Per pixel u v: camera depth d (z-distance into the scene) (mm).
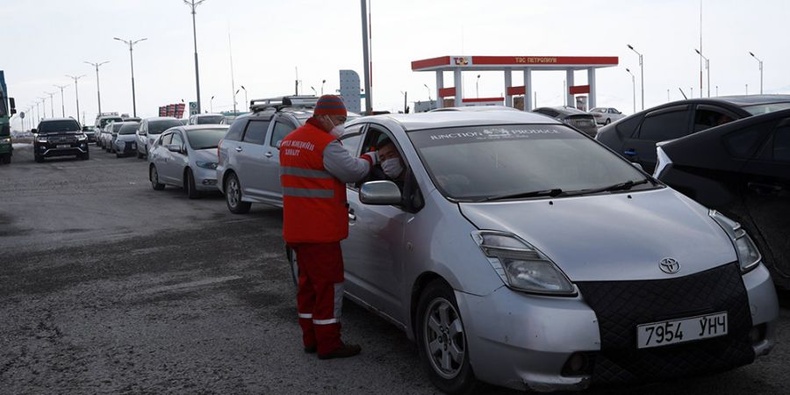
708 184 6348
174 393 4766
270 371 5117
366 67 24172
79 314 6746
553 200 4664
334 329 5273
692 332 3910
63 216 13664
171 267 8695
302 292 5434
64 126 34219
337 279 5227
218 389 4809
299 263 5297
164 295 7355
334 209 5148
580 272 3965
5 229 12172
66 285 7926
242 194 12938
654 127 9727
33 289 7789
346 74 27328
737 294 4059
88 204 15570
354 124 6219
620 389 4473
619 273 3963
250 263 8781
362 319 6312
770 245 5918
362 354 5398
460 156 5117
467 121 5617
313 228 5105
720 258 4164
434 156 5090
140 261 9109
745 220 6070
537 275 3973
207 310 6742
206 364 5301
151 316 6602
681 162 6617
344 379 4902
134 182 21141
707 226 4430
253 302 6980
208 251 9641
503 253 4098
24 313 6844
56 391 4871
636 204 4664
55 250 10039
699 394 4367
